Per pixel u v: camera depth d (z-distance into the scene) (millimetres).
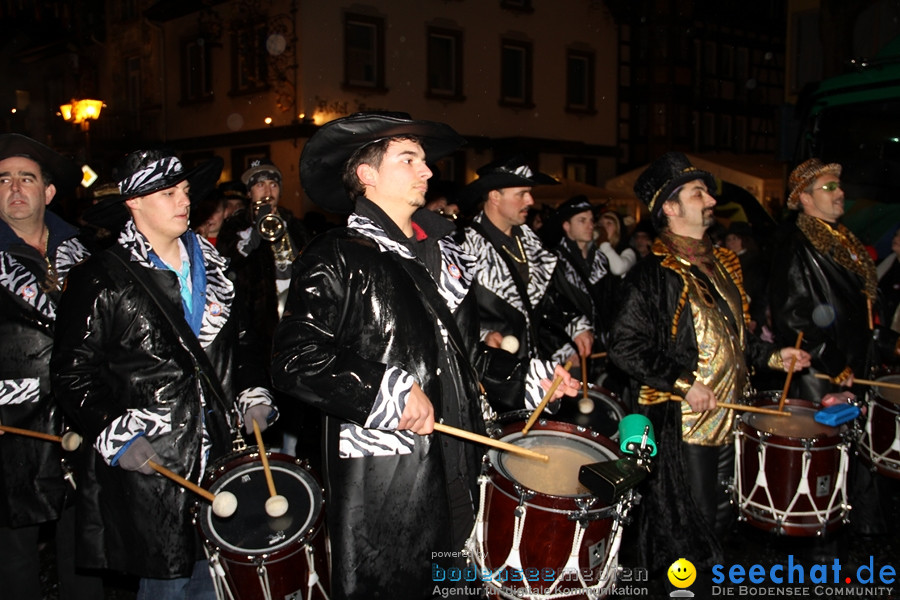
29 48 26438
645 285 3523
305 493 2721
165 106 21500
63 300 2771
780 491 3260
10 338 3174
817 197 4090
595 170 21875
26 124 26891
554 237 5316
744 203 9680
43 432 3201
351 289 2424
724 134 24844
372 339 2424
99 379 2758
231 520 2586
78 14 25172
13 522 3156
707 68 24469
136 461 2627
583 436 2777
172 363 2793
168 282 2844
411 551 2422
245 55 18109
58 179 3537
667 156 3584
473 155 19344
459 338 2551
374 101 17641
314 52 16734
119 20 23469
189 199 3131
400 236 2590
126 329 2760
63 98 26094
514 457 2619
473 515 2584
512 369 2781
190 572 2771
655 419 3512
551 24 20703
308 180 2738
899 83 6844
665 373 3387
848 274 4051
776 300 4082
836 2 9750
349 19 17109
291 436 4828
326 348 2342
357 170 2609
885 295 5461
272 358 2404
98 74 24828
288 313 2422
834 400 3658
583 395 3805
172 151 2896
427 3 18297
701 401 3336
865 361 4059
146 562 2723
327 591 2607
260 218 4379
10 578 3242
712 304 3494
